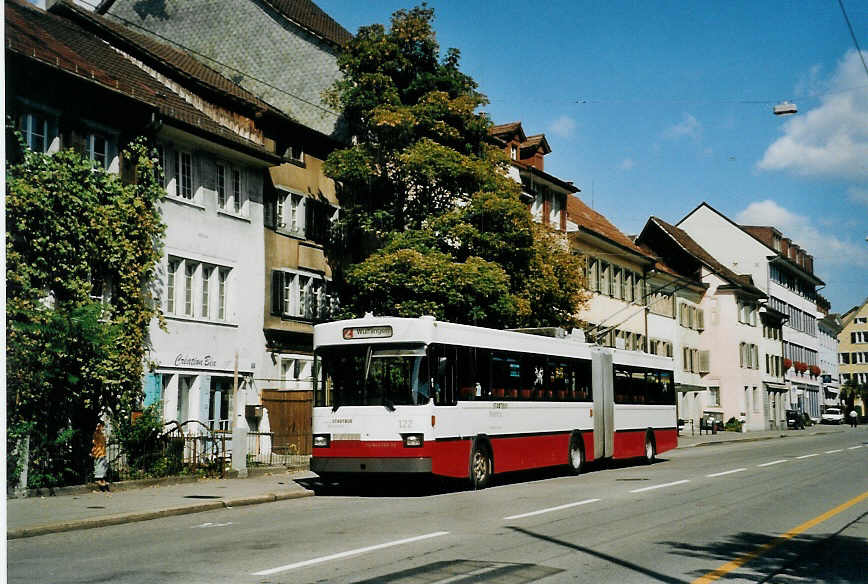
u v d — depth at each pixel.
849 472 23.94
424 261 26.44
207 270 25.92
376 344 18.69
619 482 21.30
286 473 23.17
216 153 26.27
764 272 79.44
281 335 28.81
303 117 34.47
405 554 10.34
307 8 38.94
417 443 18.02
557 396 23.78
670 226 74.69
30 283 18.83
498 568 9.38
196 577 8.90
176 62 30.12
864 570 9.64
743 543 11.45
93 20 28.23
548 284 30.27
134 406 21.08
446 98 29.16
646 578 8.98
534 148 45.59
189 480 20.03
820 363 102.81
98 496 16.95
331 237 31.64
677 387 54.72
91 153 21.89
